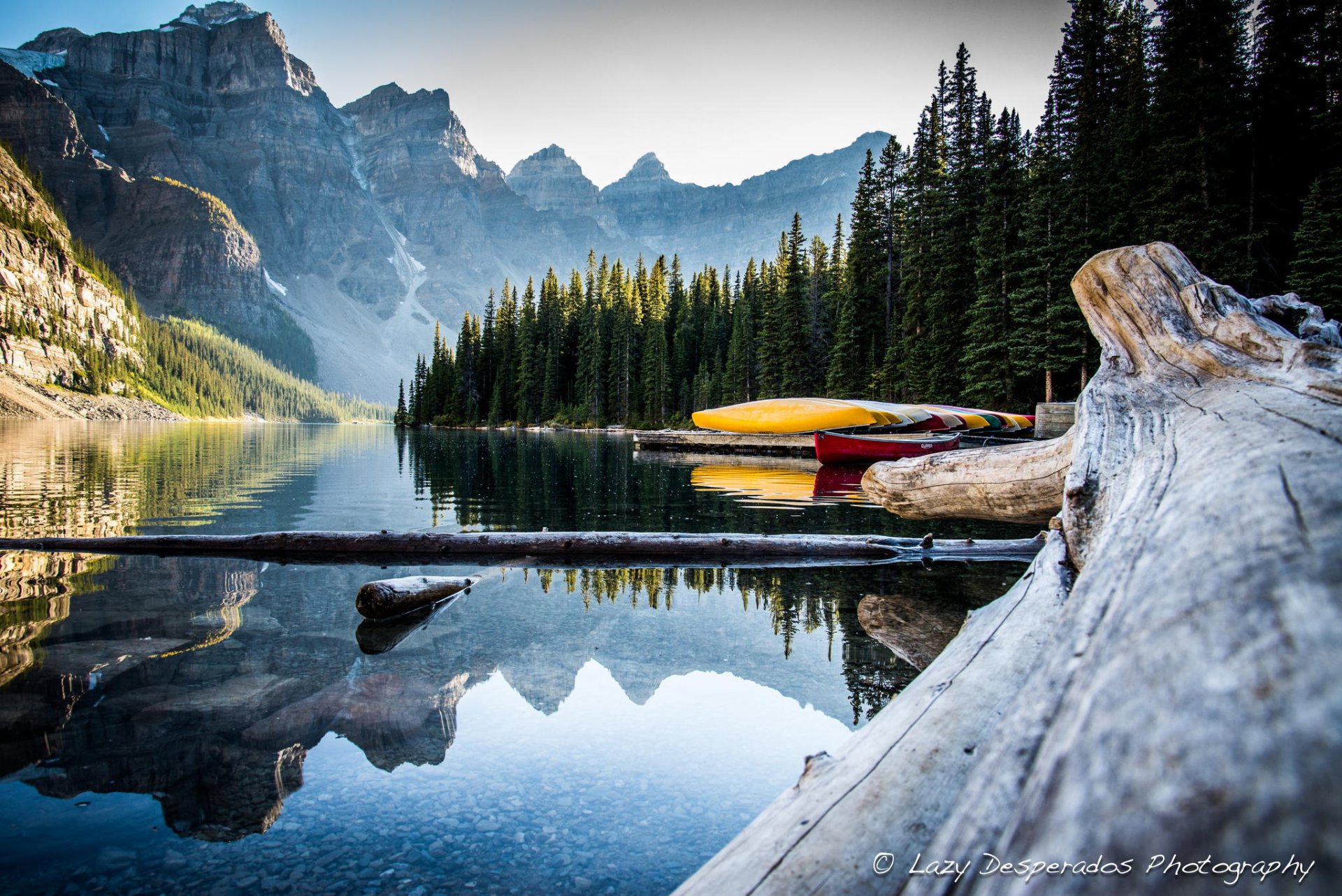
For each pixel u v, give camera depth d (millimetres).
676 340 61250
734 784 2305
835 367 36688
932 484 5086
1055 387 26266
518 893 1702
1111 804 663
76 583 5301
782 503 10773
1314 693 576
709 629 4250
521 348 68688
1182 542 1156
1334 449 1170
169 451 24875
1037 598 2543
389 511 9664
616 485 13633
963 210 28453
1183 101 20469
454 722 2797
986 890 778
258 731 2670
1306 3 22188
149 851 1871
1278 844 451
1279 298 3922
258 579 5531
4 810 2072
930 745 1629
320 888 1717
